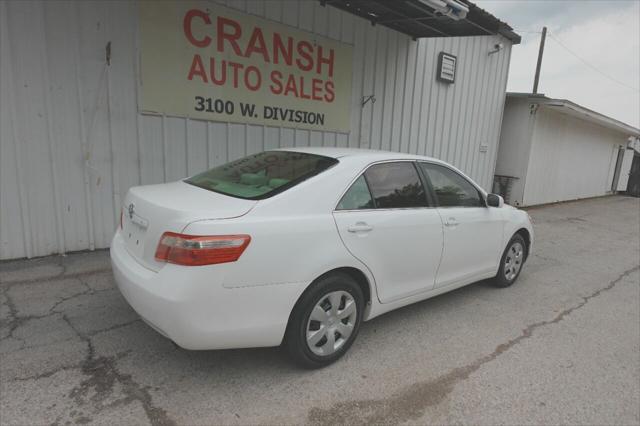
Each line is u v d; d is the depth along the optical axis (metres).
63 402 2.46
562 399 2.83
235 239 2.43
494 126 11.45
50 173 4.71
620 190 20.72
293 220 2.70
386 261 3.25
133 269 2.64
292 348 2.79
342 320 3.04
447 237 3.80
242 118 6.09
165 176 5.52
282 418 2.45
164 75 5.27
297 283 2.66
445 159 10.09
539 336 3.76
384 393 2.75
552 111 13.21
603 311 4.52
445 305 4.35
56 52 4.52
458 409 2.64
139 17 4.96
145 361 2.91
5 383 2.59
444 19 6.91
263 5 5.98
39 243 4.77
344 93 7.39
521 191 12.80
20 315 3.45
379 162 3.41
